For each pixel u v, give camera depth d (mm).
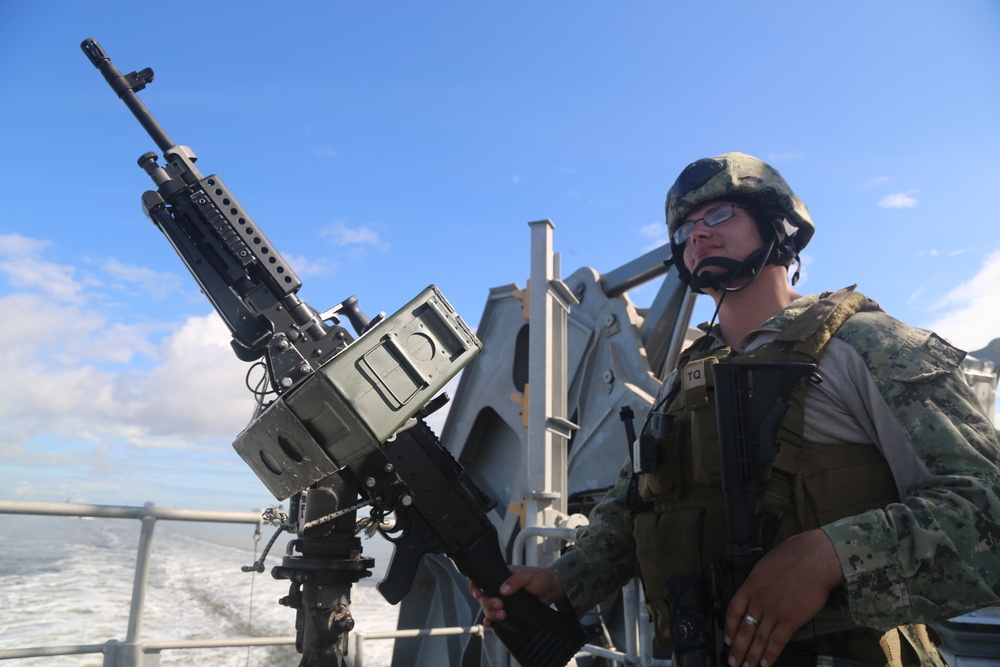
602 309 5082
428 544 1817
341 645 1786
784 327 1404
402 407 1586
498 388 5336
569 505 5043
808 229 1633
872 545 1068
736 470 1218
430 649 4961
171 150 2307
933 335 1245
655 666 3121
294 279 2236
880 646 1186
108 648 2312
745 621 1106
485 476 5449
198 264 2238
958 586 1032
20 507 2250
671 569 1383
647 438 1473
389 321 1611
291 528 1930
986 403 6172
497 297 5535
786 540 1131
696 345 1692
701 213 1591
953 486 1095
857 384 1263
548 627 1699
